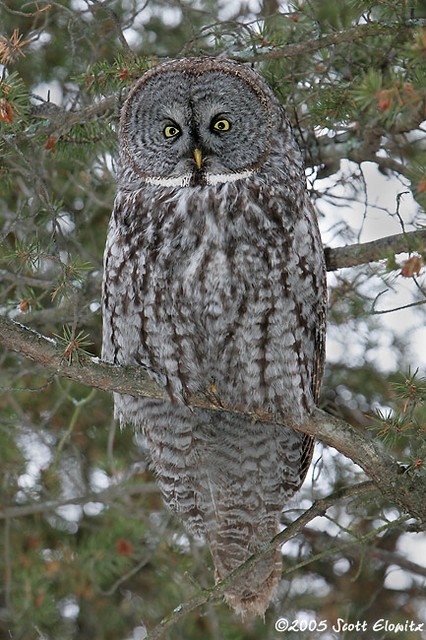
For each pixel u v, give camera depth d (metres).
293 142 11.50
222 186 10.92
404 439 12.22
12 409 14.22
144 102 11.39
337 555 14.57
